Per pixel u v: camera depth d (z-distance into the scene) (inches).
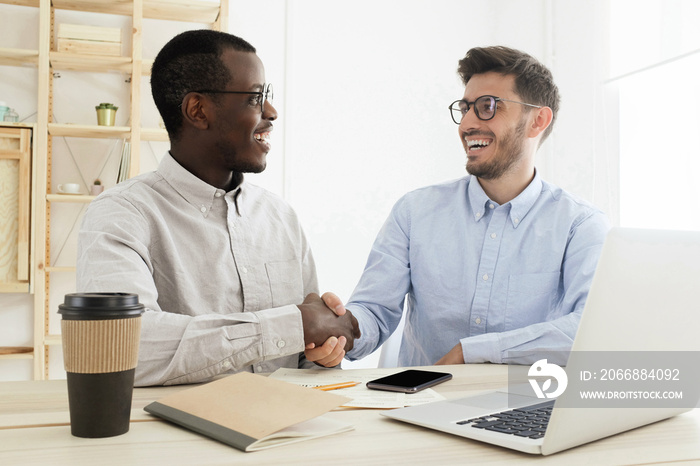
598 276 25.7
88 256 47.4
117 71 124.3
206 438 27.8
